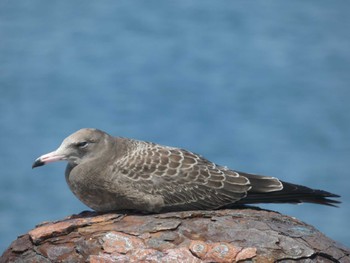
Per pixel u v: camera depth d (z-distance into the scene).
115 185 8.46
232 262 7.56
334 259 7.83
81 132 8.72
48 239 7.96
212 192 8.60
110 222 8.05
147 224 7.94
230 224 7.95
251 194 8.74
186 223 7.95
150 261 7.55
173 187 8.52
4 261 7.98
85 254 7.73
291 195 8.85
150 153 8.66
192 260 7.55
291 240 7.82
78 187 8.61
